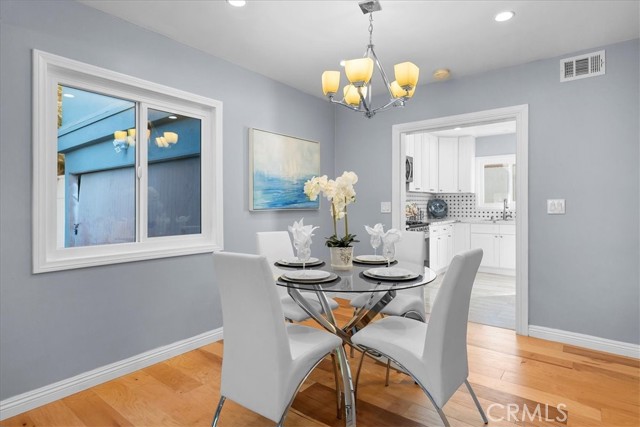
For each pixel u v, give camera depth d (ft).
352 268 7.59
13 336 6.43
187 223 9.53
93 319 7.48
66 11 7.04
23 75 6.49
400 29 8.30
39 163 6.69
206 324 9.67
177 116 9.31
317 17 7.81
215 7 7.43
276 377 4.95
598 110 9.12
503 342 9.73
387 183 12.89
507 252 19.02
